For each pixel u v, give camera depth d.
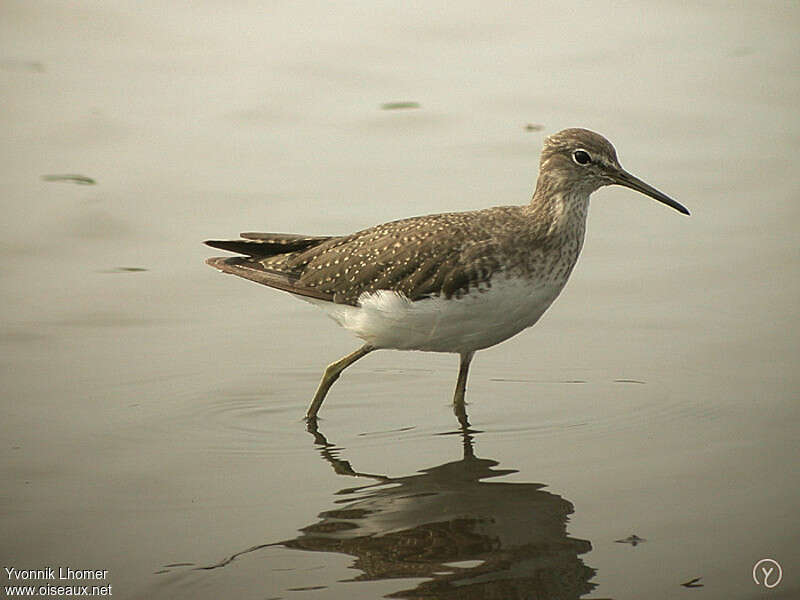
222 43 22.45
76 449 11.57
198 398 12.66
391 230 12.30
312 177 17.80
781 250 15.55
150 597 9.14
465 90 20.73
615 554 9.66
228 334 14.09
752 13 23.95
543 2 24.58
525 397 12.70
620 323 14.06
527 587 9.21
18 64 21.28
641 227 16.48
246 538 9.99
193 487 10.90
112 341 13.77
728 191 17.22
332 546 9.84
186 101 20.30
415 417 12.41
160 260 15.69
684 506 10.38
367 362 13.75
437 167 18.05
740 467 11.02
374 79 21.12
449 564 9.55
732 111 19.81
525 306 11.96
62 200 17.09
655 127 19.30
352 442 11.86
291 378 13.20
